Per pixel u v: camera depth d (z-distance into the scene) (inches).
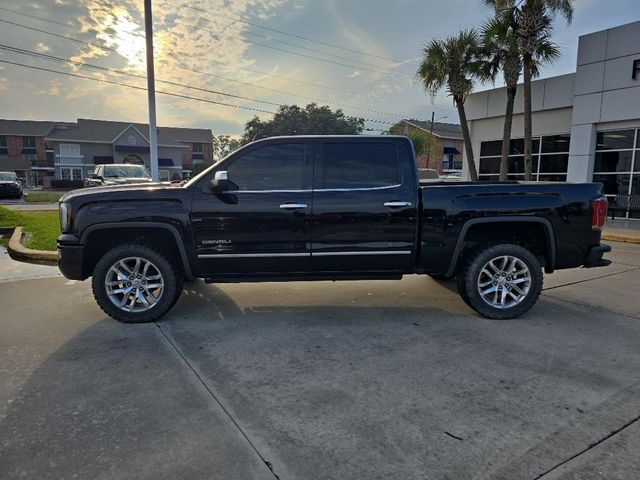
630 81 577.9
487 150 821.2
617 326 181.8
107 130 2085.4
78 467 93.5
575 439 103.7
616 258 338.6
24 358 148.7
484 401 120.9
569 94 673.0
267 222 182.9
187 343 162.6
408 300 218.4
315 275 190.2
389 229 186.5
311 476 91.2
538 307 208.1
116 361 146.6
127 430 107.0
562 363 145.3
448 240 187.5
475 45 670.5
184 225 180.9
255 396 123.6
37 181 2359.7
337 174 186.7
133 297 184.9
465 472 92.5
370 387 128.8
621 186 609.9
